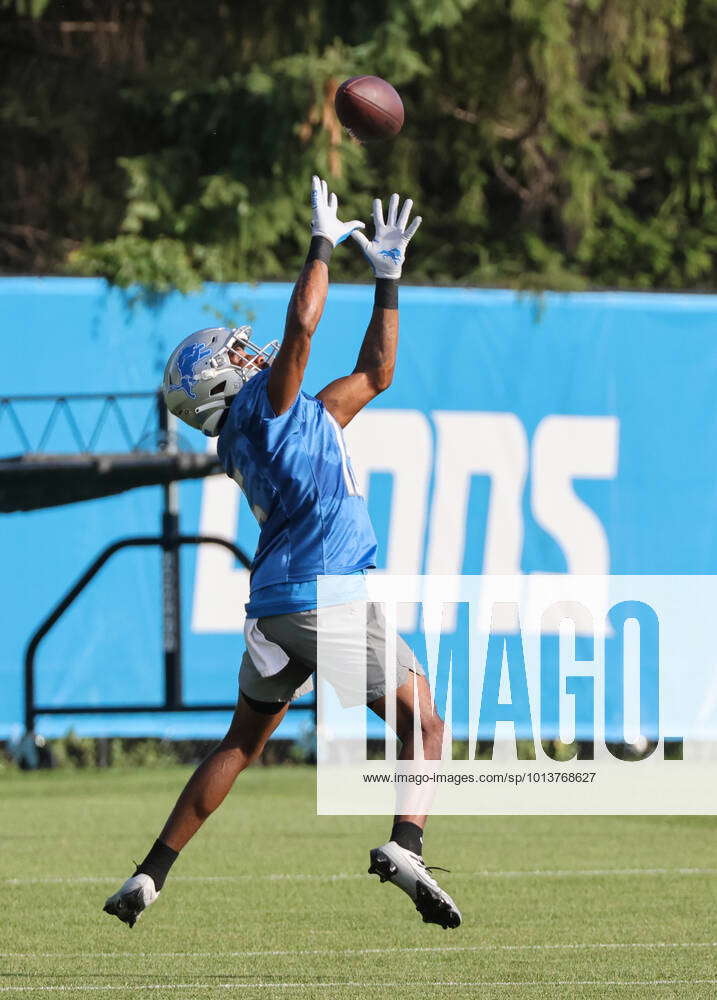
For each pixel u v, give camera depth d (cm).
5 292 4931
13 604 4859
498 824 3844
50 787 4609
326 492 2017
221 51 6669
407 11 6209
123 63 7031
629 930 2492
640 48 6906
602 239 7325
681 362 5209
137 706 4894
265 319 5097
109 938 2438
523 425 5131
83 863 3184
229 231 6334
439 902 1892
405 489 5059
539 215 7400
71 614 4881
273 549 2023
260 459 2014
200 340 2120
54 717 4872
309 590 1998
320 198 2059
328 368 4997
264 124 6312
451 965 2223
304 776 4878
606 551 5147
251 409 2022
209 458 4897
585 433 5156
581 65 7156
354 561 2023
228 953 2319
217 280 5972
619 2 6781
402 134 7088
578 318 5159
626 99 7175
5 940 2419
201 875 3069
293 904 2752
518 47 6644
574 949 2339
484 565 5091
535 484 5125
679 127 7400
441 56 6756
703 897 2806
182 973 2169
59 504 4881
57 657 4872
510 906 2720
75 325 4962
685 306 5212
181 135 6531
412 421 5075
